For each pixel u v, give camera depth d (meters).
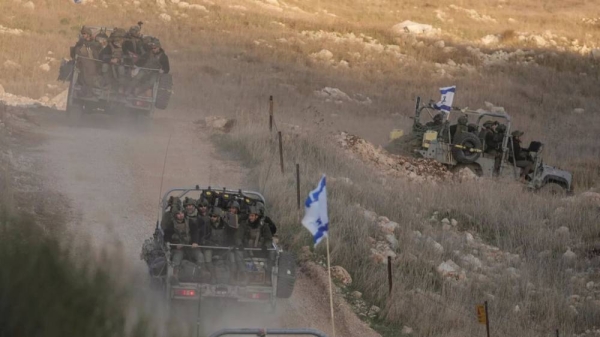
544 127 142.62
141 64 81.56
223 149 78.50
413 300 50.66
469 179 84.19
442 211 72.94
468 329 49.00
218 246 43.69
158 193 62.69
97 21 156.38
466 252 64.50
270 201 61.44
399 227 62.78
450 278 56.31
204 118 92.50
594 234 73.31
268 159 73.25
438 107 89.69
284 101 124.56
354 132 111.88
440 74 173.38
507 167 88.31
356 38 187.50
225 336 41.19
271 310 43.44
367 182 74.75
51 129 79.31
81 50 81.31
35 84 110.06
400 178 82.31
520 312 53.81
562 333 52.59
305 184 66.25
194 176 68.12
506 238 69.69
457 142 87.25
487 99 157.25
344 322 46.81
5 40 131.25
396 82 159.75
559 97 172.88
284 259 43.53
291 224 58.06
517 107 156.25
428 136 88.44
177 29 164.50
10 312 36.75
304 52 168.00
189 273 41.94
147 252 44.78
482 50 198.38
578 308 56.69
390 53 180.88
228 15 184.38
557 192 90.19
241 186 66.50
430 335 48.12
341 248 55.69
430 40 198.12
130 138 79.00
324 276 51.47
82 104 82.00
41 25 147.38
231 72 140.75
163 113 98.44
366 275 53.09
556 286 60.66
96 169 66.44
